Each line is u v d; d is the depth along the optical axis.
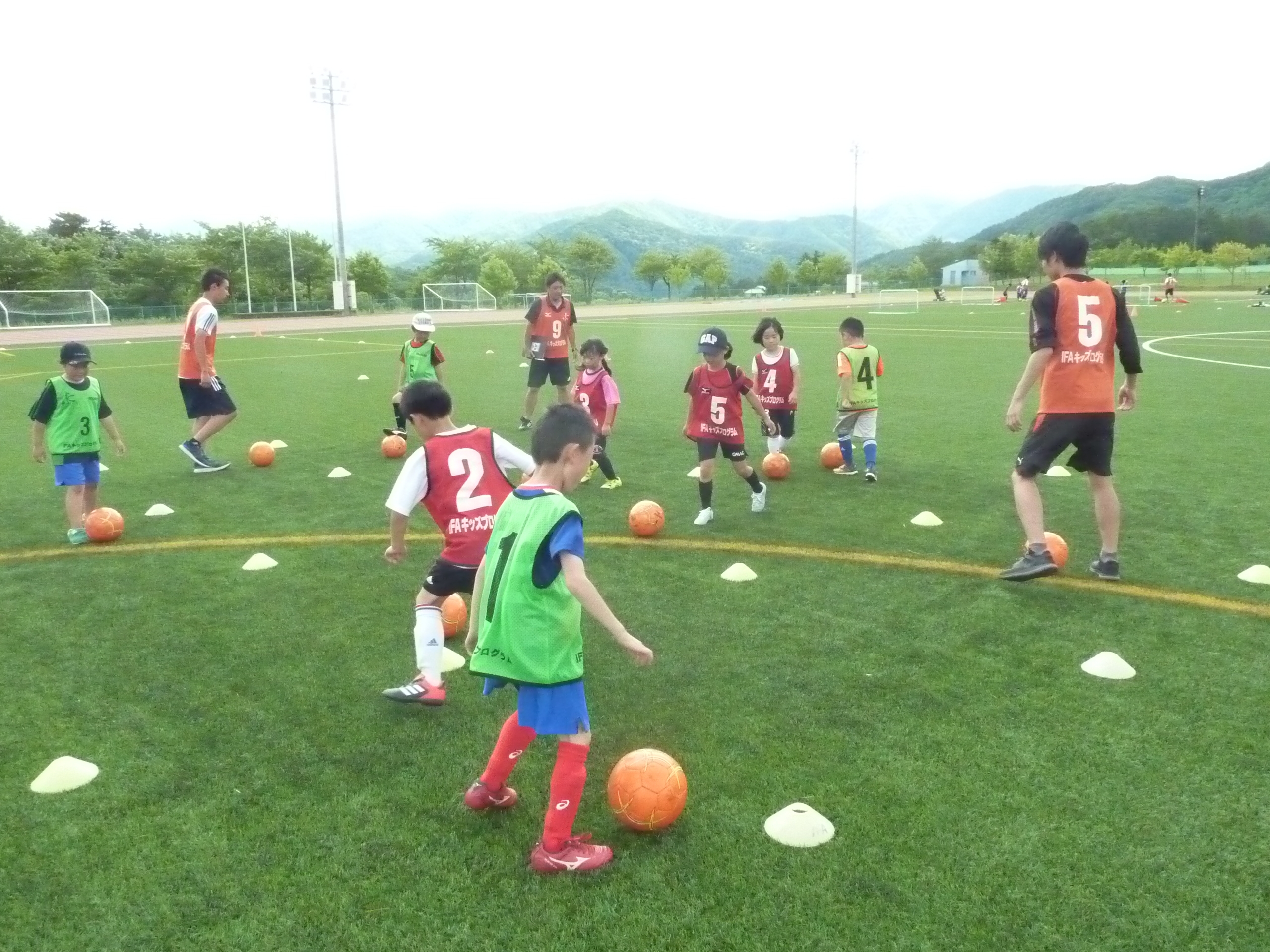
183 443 11.03
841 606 5.61
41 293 41.06
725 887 3.05
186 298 61.81
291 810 3.56
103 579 6.40
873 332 30.03
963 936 2.79
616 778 3.36
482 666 3.17
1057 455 5.83
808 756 3.87
